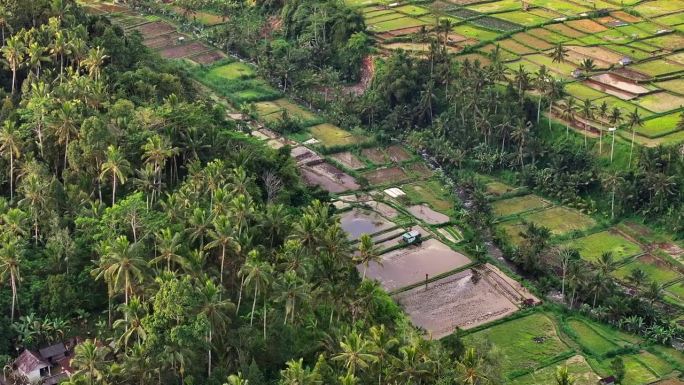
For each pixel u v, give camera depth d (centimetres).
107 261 13812
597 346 16725
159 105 19800
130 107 18750
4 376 14012
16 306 14875
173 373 13100
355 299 14912
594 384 15462
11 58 19862
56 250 15500
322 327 15138
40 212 16250
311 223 15550
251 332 13938
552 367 16025
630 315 17575
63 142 17662
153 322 12912
